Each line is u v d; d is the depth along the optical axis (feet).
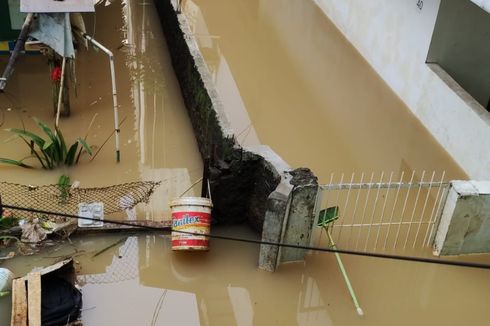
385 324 21.30
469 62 31.89
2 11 32.78
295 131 32.42
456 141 29.27
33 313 19.33
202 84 29.01
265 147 24.49
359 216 25.73
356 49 40.93
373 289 22.50
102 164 28.53
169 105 34.06
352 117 33.86
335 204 26.43
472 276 23.25
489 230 23.08
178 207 22.71
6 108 31.68
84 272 22.53
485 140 26.76
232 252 24.00
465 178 28.40
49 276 21.26
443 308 22.02
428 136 31.71
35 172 27.43
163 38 41.78
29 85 33.68
